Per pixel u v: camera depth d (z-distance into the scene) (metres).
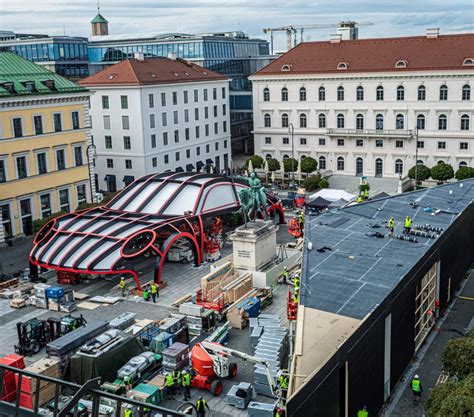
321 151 114.62
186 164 111.94
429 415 29.48
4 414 16.44
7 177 76.31
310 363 31.22
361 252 46.12
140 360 40.69
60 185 83.75
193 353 40.62
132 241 62.56
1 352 46.28
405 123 106.81
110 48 143.25
